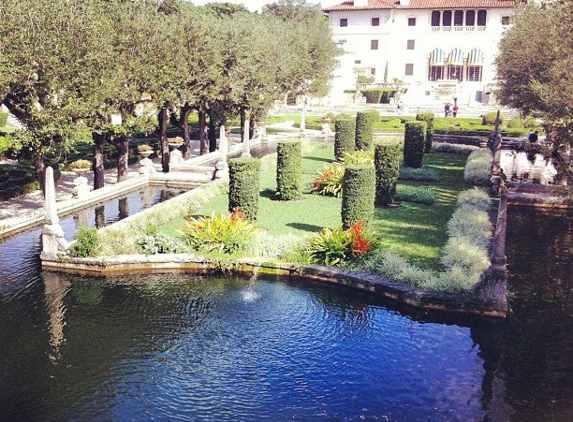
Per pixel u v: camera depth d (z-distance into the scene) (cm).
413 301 1373
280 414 978
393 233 1856
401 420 964
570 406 999
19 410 982
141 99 2456
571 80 1738
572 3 1873
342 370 1112
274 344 1204
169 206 2042
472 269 1479
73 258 1589
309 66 4234
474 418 967
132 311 1348
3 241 1830
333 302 1412
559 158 2909
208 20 3020
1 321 1289
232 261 1584
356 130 3178
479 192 2291
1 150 2792
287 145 2238
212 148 3578
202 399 1017
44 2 1902
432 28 6662
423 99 6450
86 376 1082
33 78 1859
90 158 3070
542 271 1611
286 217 2030
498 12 6462
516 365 1137
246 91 3130
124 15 2369
